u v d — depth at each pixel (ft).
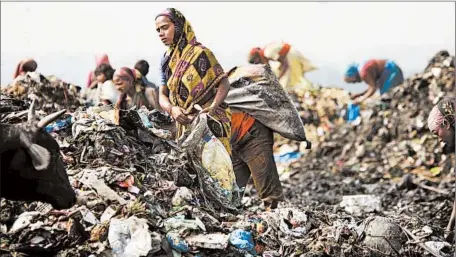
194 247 30.27
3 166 26.53
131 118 35.65
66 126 35.81
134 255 28.58
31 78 48.16
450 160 65.92
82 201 30.76
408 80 76.02
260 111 40.01
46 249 28.43
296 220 34.47
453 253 34.96
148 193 32.45
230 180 36.35
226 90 36.65
